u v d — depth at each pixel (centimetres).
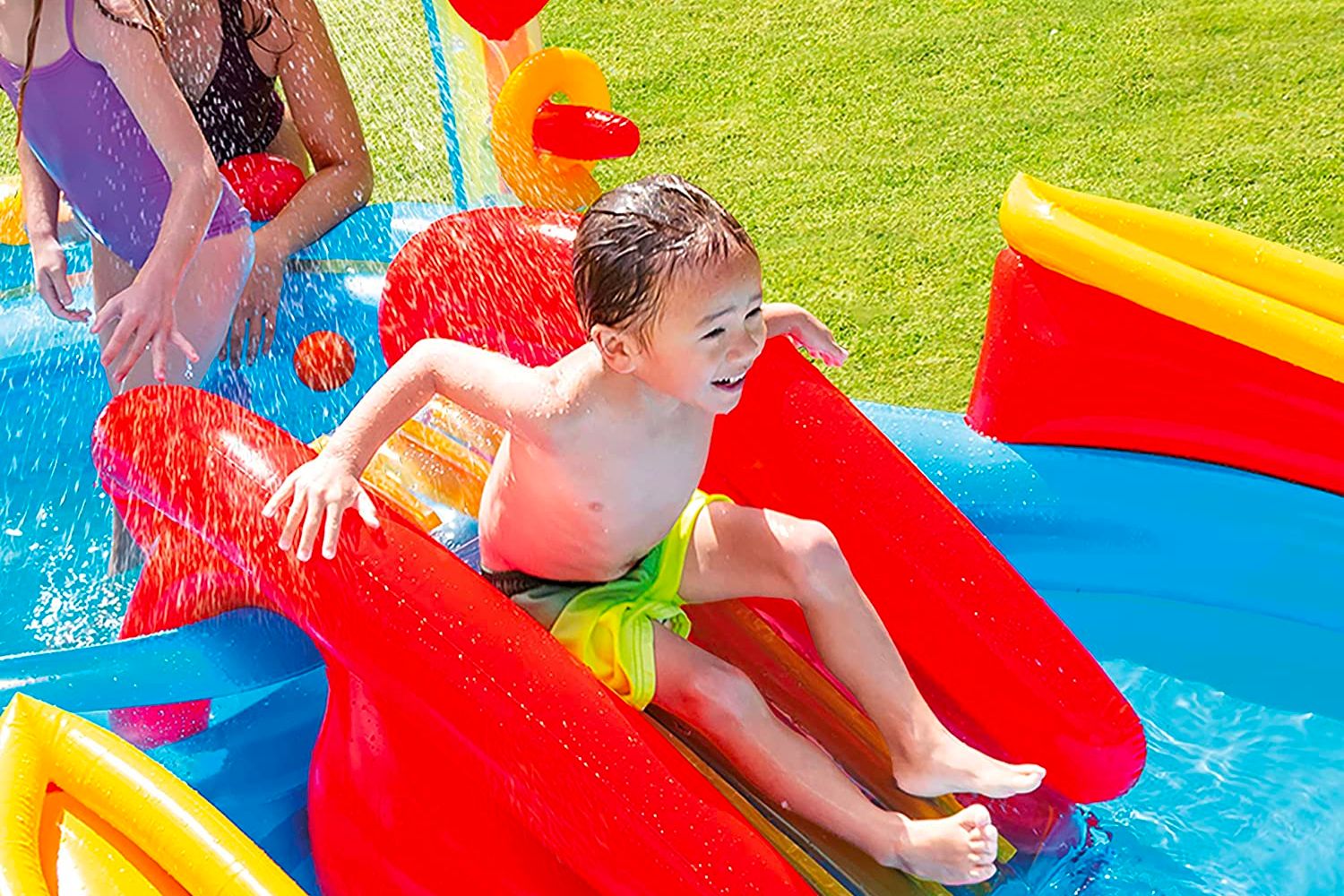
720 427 347
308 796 344
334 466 287
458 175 499
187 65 439
